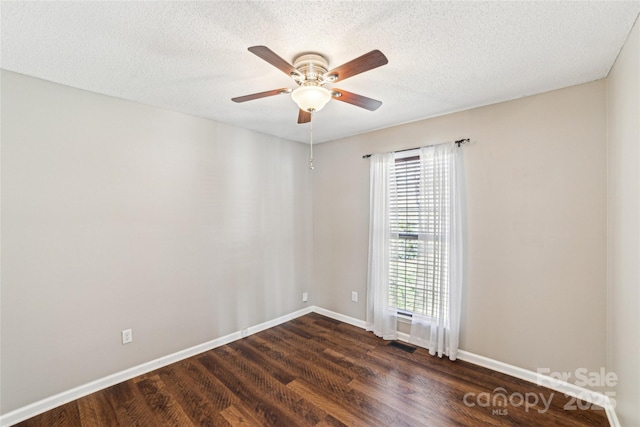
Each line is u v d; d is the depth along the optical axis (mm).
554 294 2311
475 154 2697
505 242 2537
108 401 2195
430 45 1694
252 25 1509
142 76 2074
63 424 1963
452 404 2146
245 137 3379
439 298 2848
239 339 3287
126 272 2488
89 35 1584
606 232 2094
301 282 4035
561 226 2277
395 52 1769
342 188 3824
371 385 2389
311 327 3629
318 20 1470
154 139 2654
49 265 2123
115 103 2434
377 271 3328
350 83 2201
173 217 2779
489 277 2625
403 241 3211
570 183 2236
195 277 2941
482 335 2672
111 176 2408
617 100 1835
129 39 1627
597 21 1469
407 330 3203
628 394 1673
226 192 3199
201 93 2381
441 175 2848
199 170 2971
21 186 2014
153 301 2648
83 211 2271
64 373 2184
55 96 2148
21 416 2002
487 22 1482
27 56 1794
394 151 3281
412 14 1423
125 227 2482
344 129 3432
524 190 2441
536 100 2383
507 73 2037
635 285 1548
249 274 3418
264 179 3582
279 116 2963
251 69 1984
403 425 1945
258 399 2217
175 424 1961
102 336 2361
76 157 2238
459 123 2799
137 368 2541
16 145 1995
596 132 2129
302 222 4051
